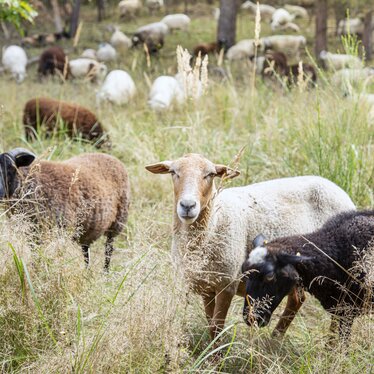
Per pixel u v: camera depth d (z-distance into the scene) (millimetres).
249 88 13352
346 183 7988
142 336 4926
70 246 5945
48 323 5242
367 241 5598
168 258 5820
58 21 31469
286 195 6430
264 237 5836
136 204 8781
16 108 14070
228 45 25984
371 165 8578
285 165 8938
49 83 18672
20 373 4828
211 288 5934
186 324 5344
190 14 36062
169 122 11852
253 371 5457
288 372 5371
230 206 6008
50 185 6746
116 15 35625
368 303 5453
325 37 23438
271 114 10680
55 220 6684
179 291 5281
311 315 6656
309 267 5586
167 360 4883
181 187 5570
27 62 25766
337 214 6102
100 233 7309
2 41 29750
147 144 10414
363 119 8938
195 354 5734
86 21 34344
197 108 11164
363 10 24438
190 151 9484
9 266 5438
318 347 5500
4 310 5223
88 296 5500
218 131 10742
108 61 25578
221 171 5961
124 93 15477
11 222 5926
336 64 21766
